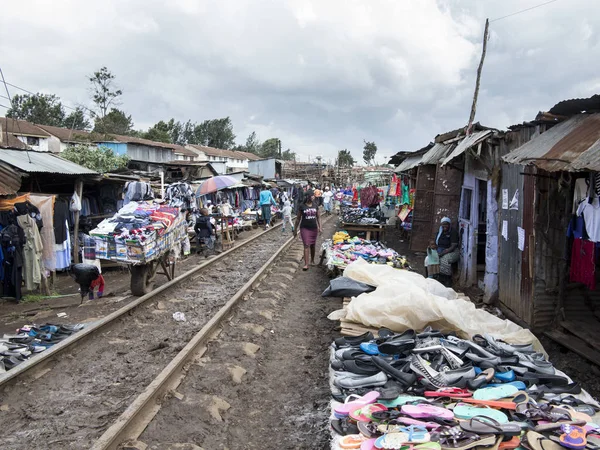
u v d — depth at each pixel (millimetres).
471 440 3252
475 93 12953
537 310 7242
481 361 4523
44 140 35781
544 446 3139
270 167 53062
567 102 6621
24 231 10102
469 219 10797
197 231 16312
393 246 18172
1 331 7852
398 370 4344
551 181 7059
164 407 4996
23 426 4680
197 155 59062
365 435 3459
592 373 5871
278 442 4738
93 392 5445
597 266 7441
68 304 9734
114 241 9398
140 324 8070
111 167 24625
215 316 7984
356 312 6176
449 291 7383
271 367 6652
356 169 65000
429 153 15703
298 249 17656
